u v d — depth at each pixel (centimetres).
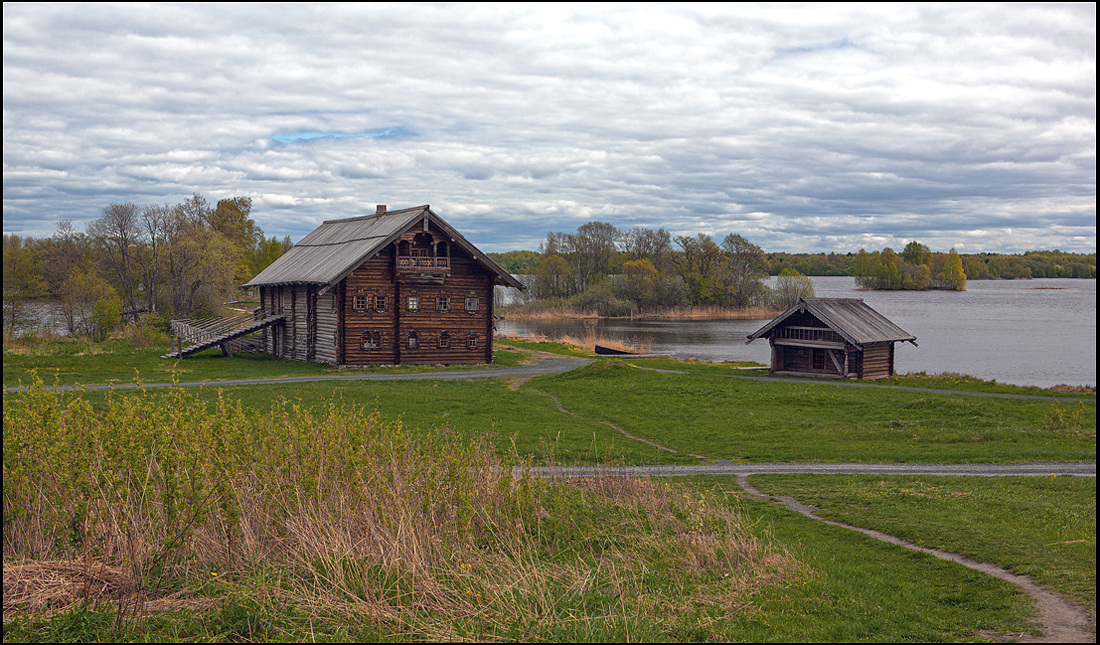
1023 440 2598
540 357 5878
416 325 5197
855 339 4403
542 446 2442
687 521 1426
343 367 4953
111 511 1026
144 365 4641
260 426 1352
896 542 1385
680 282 13800
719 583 1123
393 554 1074
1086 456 2323
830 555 1286
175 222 8806
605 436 2689
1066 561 1220
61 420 1166
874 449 2492
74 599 945
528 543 1232
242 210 13788
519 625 930
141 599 955
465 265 5319
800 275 14425
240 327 5516
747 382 4197
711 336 9331
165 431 1173
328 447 1316
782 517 1595
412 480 1316
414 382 4219
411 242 5125
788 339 4862
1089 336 8762
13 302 6681
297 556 1076
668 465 2245
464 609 966
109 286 7456
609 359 5731
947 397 3588
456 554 1145
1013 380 5400
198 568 1061
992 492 1805
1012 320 11344
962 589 1109
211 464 1147
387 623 928
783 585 1123
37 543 1044
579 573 1132
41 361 4488
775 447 2538
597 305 13212
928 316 12338
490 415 3047
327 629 911
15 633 850
